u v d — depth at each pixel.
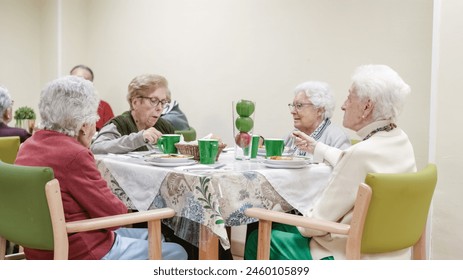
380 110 1.51
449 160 2.21
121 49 4.62
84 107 1.44
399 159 1.47
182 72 4.04
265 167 1.72
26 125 4.17
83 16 4.97
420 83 2.68
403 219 1.35
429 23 2.63
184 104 4.04
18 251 2.20
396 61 2.78
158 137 2.04
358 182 1.43
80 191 1.37
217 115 3.78
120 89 4.66
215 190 1.44
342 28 3.00
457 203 2.19
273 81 3.38
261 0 3.43
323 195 1.51
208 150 1.73
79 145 1.40
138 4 4.42
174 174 1.53
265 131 3.45
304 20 3.19
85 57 5.02
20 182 1.27
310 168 1.76
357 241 1.29
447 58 2.21
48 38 4.97
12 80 4.95
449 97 2.21
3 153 2.19
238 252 2.98
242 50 3.57
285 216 1.41
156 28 4.26
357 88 1.54
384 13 2.81
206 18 3.82
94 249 1.43
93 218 1.39
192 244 1.81
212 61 3.79
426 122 2.66
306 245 1.55
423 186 1.36
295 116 2.46
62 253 1.27
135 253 1.51
